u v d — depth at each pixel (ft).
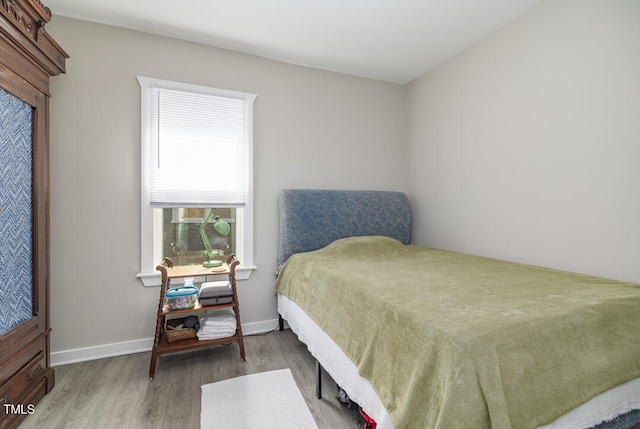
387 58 9.16
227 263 8.12
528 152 7.01
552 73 6.49
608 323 3.70
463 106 8.74
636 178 5.23
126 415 5.15
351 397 4.36
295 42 8.21
